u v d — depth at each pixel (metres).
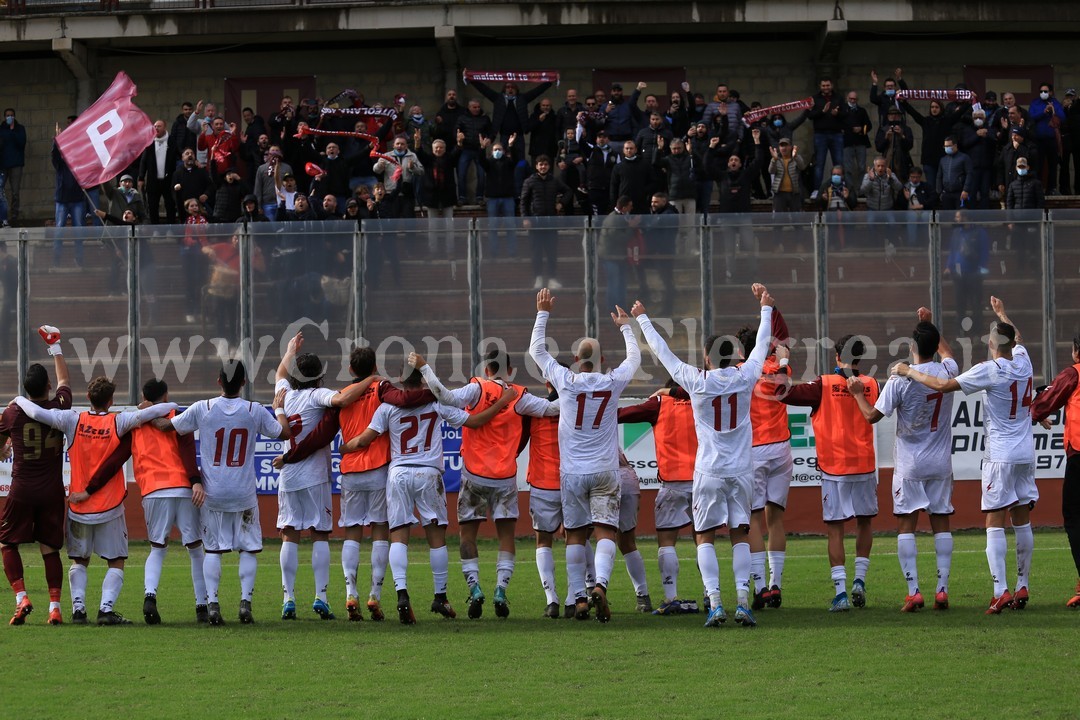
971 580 13.72
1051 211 18.94
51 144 28.36
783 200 22.39
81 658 9.84
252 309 19.09
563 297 18.97
